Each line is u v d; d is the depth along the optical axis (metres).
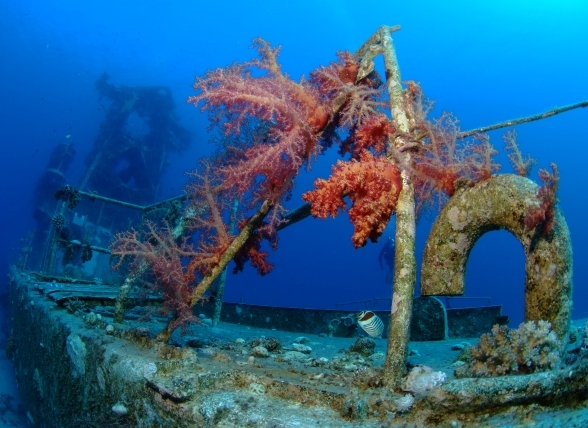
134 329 3.08
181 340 4.08
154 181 26.25
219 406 1.91
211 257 3.19
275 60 2.92
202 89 2.96
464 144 2.70
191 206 3.43
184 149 29.17
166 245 3.18
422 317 6.82
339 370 3.20
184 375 2.24
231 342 4.67
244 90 2.77
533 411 1.56
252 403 1.93
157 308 3.51
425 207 2.96
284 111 2.78
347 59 3.15
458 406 1.63
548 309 2.14
